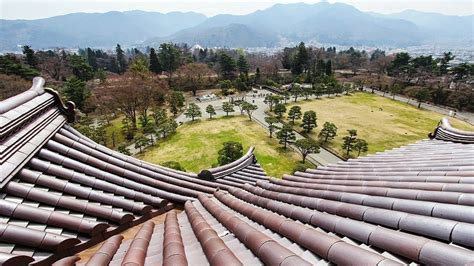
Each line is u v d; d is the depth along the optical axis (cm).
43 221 537
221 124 5088
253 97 7462
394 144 4322
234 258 420
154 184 898
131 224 690
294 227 489
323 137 4453
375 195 648
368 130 4912
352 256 355
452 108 6631
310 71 9494
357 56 12181
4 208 514
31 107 722
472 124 5394
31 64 7262
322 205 640
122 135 4709
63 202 603
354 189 711
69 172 699
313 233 445
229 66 8756
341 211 575
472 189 545
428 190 600
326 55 12950
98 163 816
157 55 9006
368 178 831
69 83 5600
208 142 4250
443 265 318
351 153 3922
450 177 656
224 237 550
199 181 1083
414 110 6316
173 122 4722
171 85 7856
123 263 457
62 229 555
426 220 424
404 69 8644
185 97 7400
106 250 528
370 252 352
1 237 462
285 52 11906
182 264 435
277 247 412
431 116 5869
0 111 620
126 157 941
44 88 853
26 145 657
